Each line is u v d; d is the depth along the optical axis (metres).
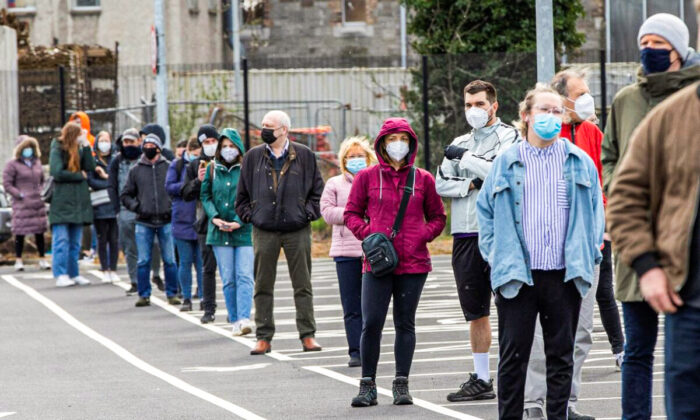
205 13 69.94
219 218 23.06
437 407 15.62
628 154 8.79
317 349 21.33
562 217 12.76
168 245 28.27
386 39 74.25
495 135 15.73
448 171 15.59
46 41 66.75
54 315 27.19
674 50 12.29
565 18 49.28
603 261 16.84
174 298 28.48
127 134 29.80
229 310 23.50
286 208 20.78
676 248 8.41
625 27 65.69
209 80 54.03
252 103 50.56
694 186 8.41
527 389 13.70
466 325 24.12
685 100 8.56
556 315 12.74
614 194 8.76
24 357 21.41
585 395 16.22
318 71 52.41
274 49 74.38
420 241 15.91
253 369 19.47
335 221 19.22
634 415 12.19
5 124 46.00
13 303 29.34
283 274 34.97
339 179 19.44
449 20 49.72
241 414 15.47
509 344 12.75
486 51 49.44
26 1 66.94
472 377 16.16
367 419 14.90
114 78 50.12
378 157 16.14
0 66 49.00
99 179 32.94
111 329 24.88
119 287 32.19
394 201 15.93
